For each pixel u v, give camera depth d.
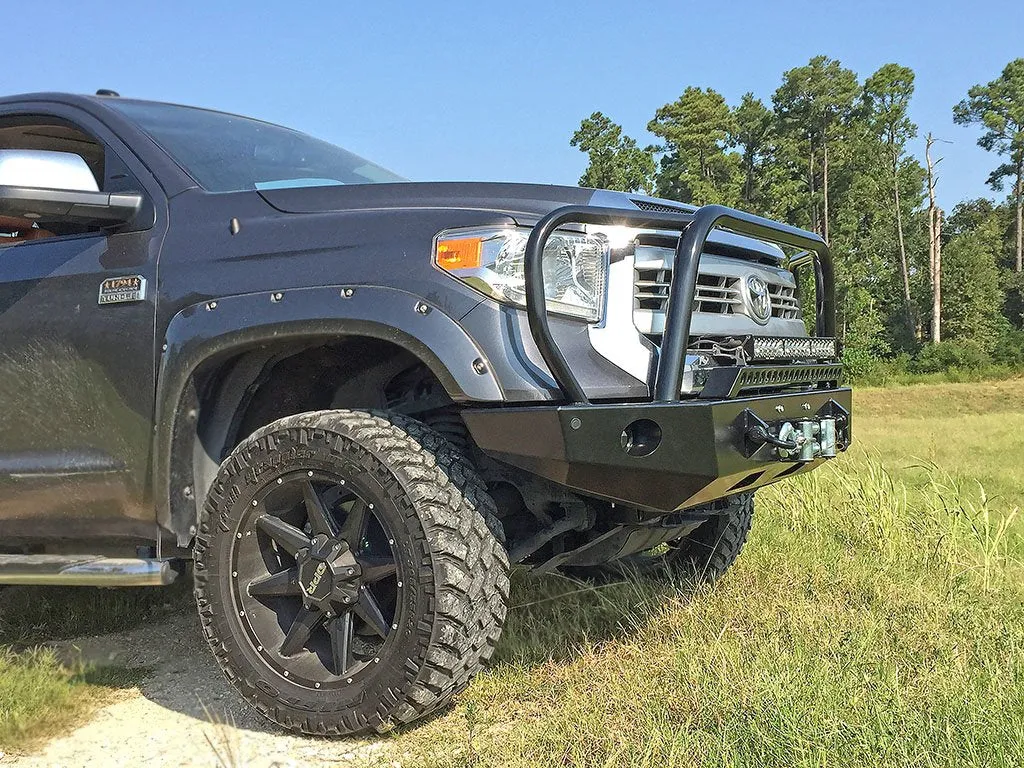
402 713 2.43
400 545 2.42
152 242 2.88
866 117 73.12
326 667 2.59
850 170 71.50
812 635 2.93
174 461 2.78
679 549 3.84
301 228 2.69
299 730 2.55
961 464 11.07
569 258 2.48
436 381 2.90
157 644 3.52
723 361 2.67
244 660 2.62
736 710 2.29
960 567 3.86
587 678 2.74
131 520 2.88
